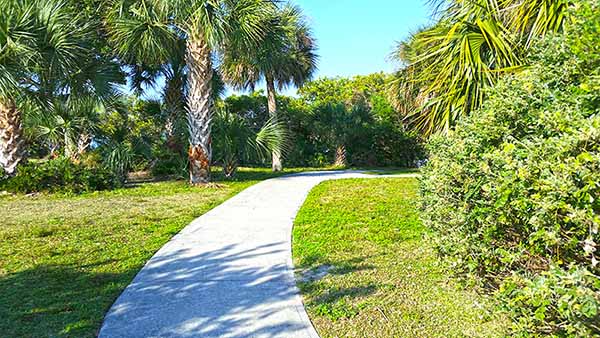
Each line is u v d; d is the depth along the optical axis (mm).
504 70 3080
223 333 2760
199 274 3926
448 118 3721
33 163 9281
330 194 8836
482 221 2498
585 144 1676
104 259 4348
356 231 5496
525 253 2299
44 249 4648
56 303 3217
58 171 9070
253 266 4152
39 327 2811
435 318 2957
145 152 11820
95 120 10859
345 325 2873
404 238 5109
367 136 20984
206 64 10219
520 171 1815
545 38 2516
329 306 3164
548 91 2293
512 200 2020
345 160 20797
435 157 3529
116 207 7297
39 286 3570
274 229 5711
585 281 1531
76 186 9164
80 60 8977
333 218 6336
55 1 8398
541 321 1805
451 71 3660
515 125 2516
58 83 9117
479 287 3057
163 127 14344
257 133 12312
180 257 4449
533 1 3102
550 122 1994
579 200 1633
